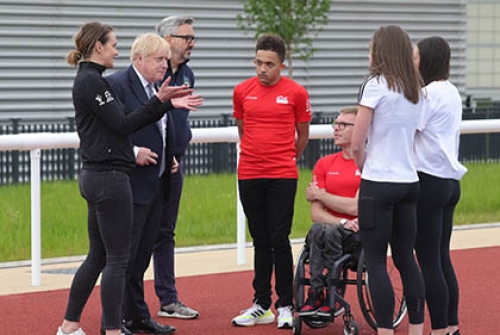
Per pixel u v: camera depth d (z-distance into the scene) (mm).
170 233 14664
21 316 14484
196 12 43906
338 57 47812
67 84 41500
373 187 11703
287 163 14125
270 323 14391
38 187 16500
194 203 26266
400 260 12031
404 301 13930
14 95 40344
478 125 20625
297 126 14430
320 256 13453
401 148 11727
